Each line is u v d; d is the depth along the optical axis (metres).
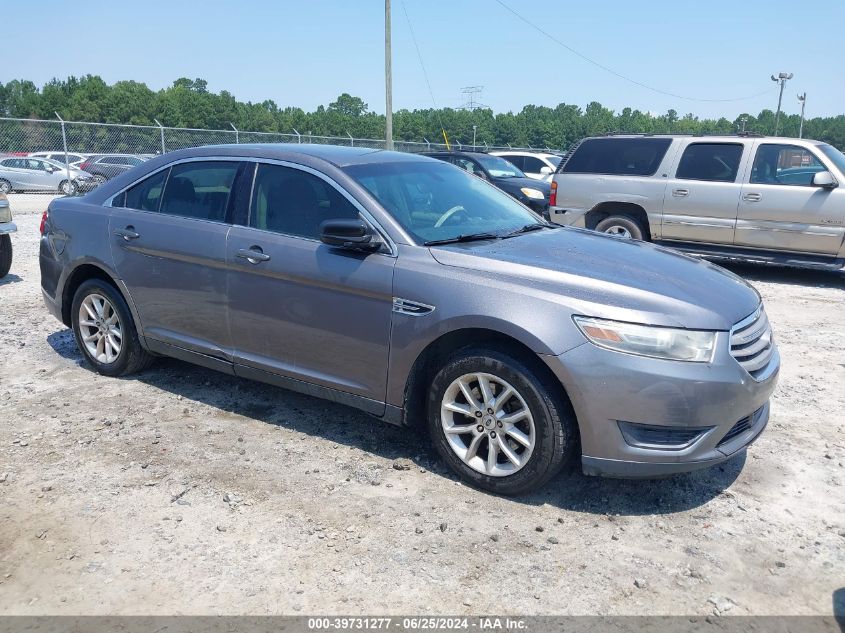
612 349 3.40
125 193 5.21
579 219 11.05
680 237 10.36
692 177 10.12
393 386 3.97
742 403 3.54
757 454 4.34
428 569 3.14
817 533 3.49
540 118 118.00
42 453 4.17
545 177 17.86
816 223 9.36
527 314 3.52
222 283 4.54
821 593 3.04
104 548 3.26
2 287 8.52
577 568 3.18
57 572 3.10
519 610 2.90
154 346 5.06
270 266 4.28
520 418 3.63
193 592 2.97
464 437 3.92
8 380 5.34
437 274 3.79
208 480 3.88
